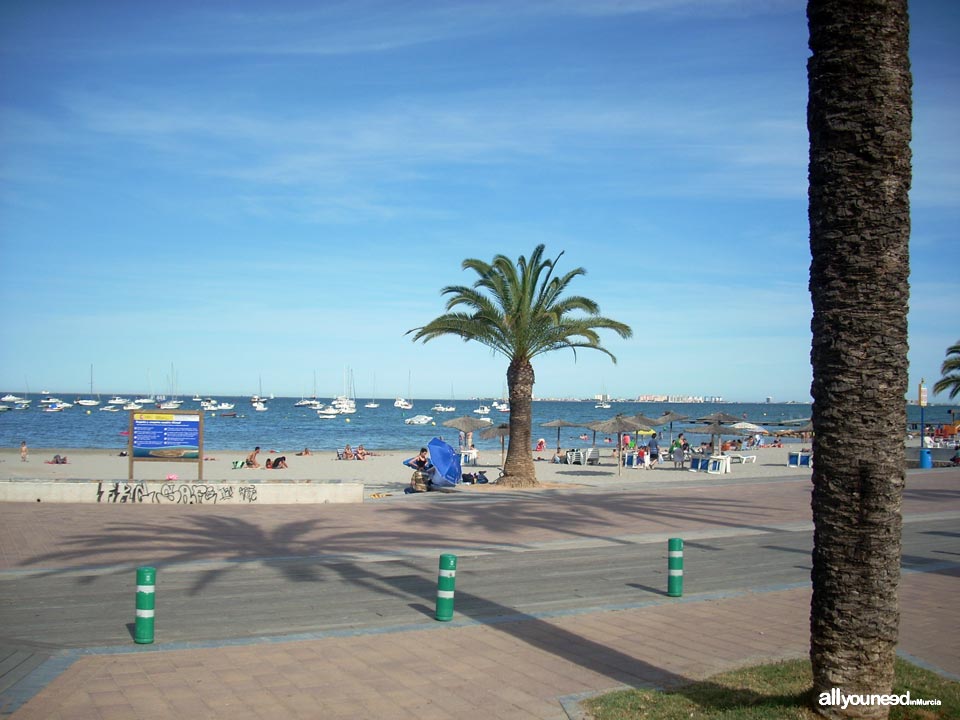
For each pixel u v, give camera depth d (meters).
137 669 7.43
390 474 37.09
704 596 11.16
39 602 10.30
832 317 5.91
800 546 15.98
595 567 13.40
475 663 7.85
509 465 29.14
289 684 7.11
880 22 5.91
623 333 29.64
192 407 185.75
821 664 5.97
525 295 28.44
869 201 5.86
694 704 6.59
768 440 79.94
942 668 7.82
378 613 9.92
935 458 47.25
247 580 11.97
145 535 16.00
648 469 40.38
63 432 84.69
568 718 6.40
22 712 6.26
